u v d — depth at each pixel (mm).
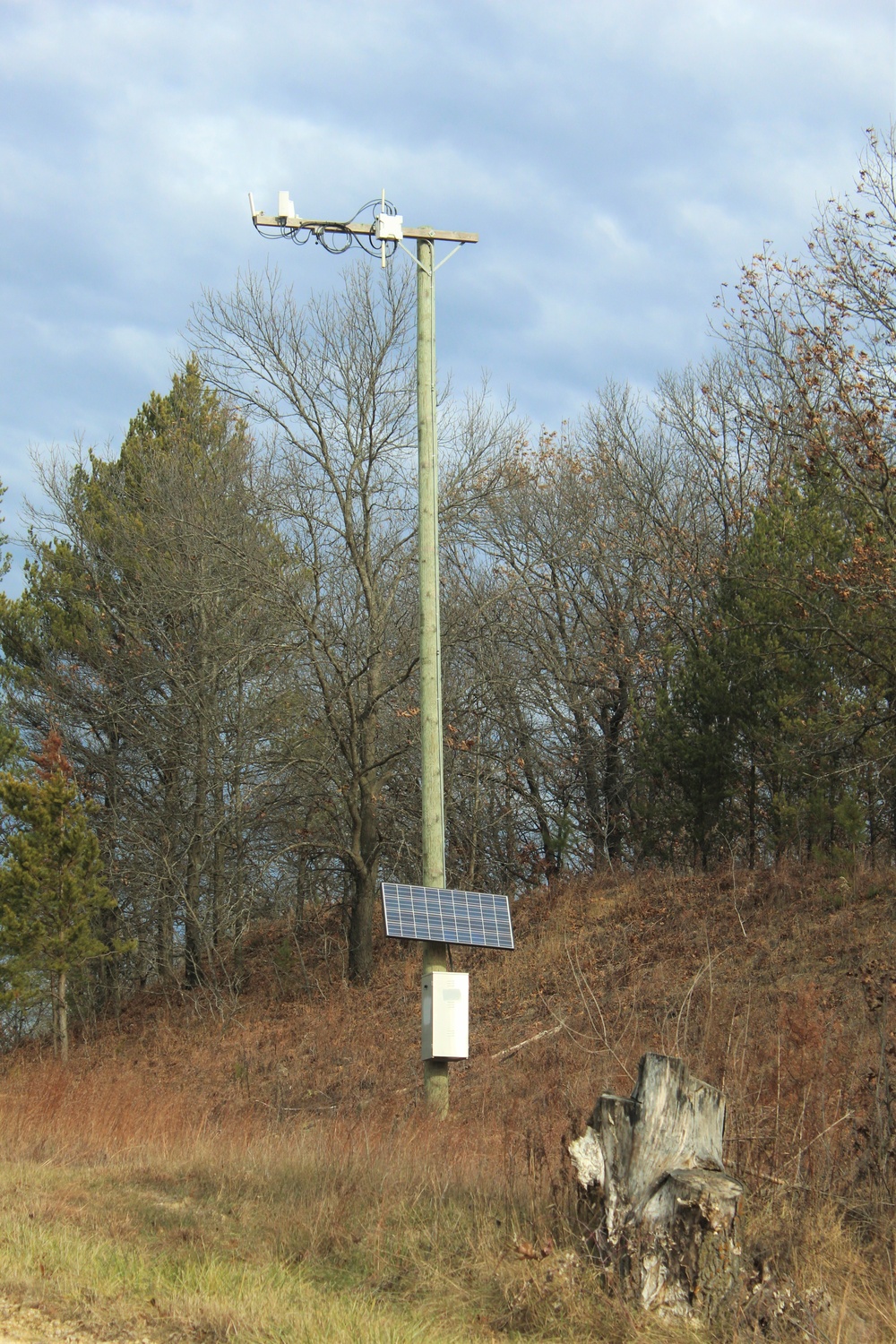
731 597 22781
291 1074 17375
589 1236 6391
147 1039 23781
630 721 29438
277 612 22359
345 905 25672
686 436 32938
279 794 24703
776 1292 5883
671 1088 6590
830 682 19250
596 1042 14320
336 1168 8648
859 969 14219
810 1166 7277
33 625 30047
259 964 26672
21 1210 7754
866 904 16891
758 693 20500
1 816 28266
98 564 30781
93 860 24453
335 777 23547
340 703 24266
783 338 27062
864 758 18828
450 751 26203
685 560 30047
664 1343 5609
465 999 11648
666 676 27172
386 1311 6027
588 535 31656
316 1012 21609
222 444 30328
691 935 18094
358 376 23000
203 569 23422
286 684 25422
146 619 28141
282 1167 8945
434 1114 11523
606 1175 6438
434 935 11570
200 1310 5789
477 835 28156
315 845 23453
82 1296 5992
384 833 25922
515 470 27125
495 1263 6523
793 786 20625
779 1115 7820
